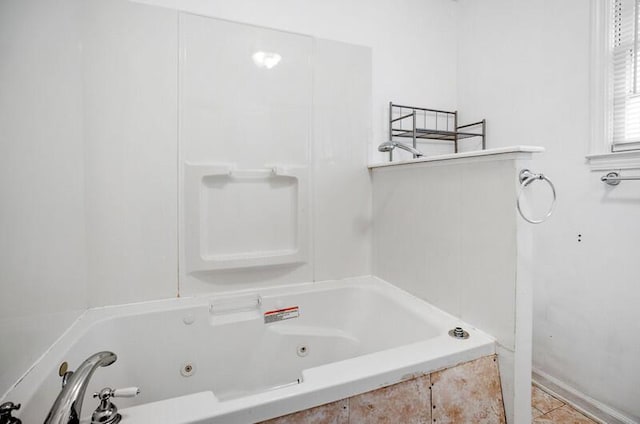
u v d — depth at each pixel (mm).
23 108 870
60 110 1064
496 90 1864
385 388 876
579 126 1467
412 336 1290
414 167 1434
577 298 1472
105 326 1204
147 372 1261
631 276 1285
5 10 805
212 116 1426
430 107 2029
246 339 1429
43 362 914
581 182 1455
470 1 2020
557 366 1557
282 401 770
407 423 897
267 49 1513
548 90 1595
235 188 1482
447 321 1197
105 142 1273
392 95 1907
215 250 1461
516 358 994
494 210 1052
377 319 1514
